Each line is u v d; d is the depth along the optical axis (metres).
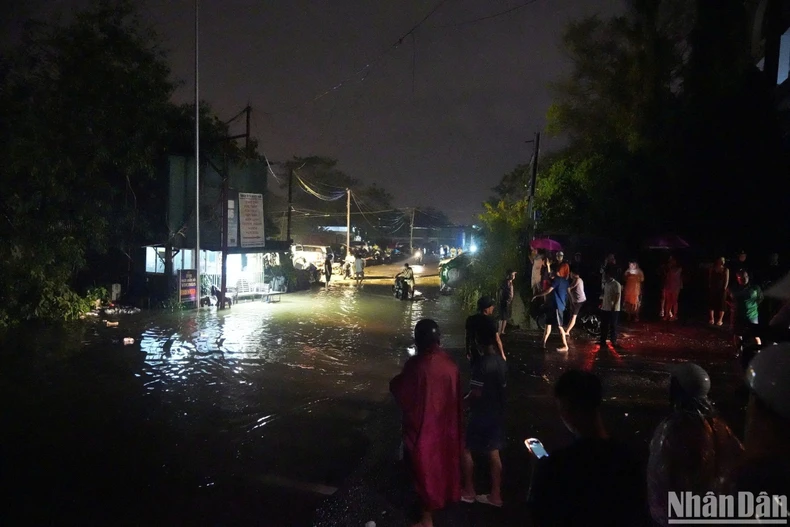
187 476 5.97
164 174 20.36
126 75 17.83
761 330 6.08
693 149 18.50
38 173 15.45
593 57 25.02
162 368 10.59
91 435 7.16
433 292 26.47
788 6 19.66
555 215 24.06
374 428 7.41
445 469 4.50
